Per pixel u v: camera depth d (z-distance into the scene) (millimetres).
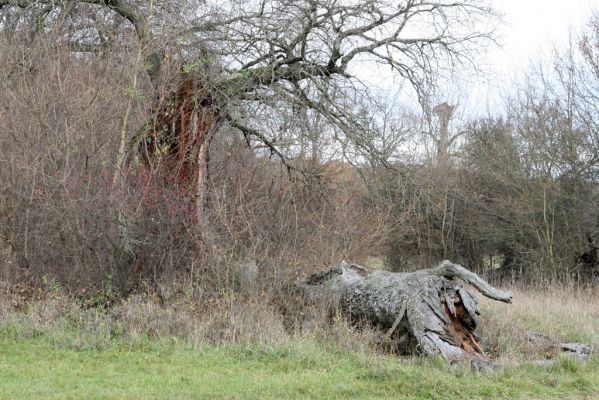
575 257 21891
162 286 10141
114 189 10539
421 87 13945
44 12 13906
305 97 13312
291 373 7441
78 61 12461
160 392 6434
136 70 11203
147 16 12375
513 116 23500
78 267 10531
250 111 12945
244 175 12211
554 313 12070
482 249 24625
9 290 10039
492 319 10320
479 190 24250
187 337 8688
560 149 22000
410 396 6688
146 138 11469
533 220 22188
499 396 6922
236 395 6445
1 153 10766
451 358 8234
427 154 23938
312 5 13070
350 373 7523
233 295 9852
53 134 10727
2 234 10703
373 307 9359
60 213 10422
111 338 8641
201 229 10781
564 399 6926
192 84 12258
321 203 14125
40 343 8258
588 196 21734
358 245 14086
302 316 9953
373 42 13680
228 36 12688
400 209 19594
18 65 11656
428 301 8867
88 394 6266
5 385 6445
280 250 11383
